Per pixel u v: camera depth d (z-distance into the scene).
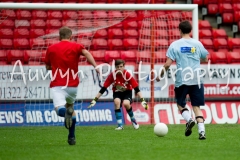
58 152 32.56
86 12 65.88
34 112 57.16
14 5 54.16
